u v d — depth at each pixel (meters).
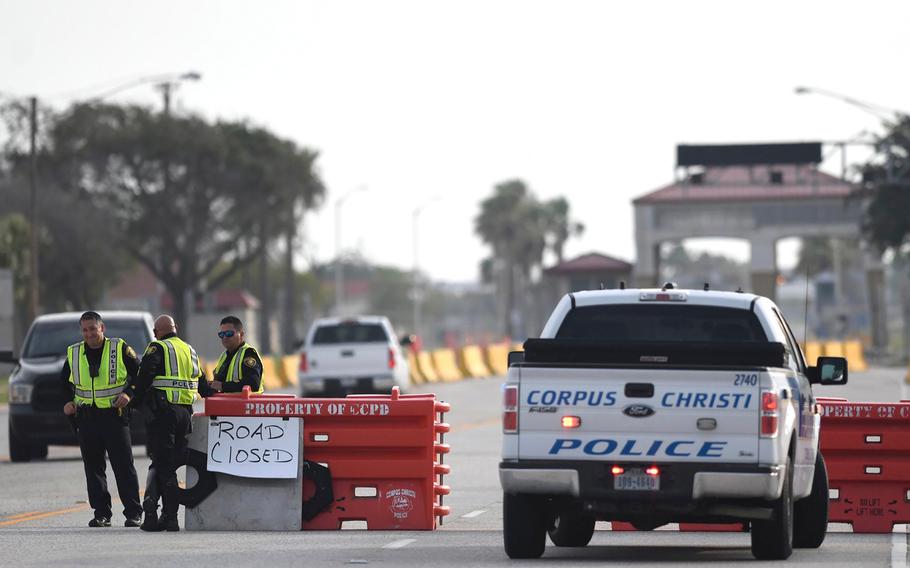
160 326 49.62
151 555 42.00
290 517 49.22
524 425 39.19
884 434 51.88
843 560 41.84
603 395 38.94
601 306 43.44
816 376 45.69
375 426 49.56
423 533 48.72
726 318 43.03
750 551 45.06
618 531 52.19
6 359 83.50
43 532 49.12
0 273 147.62
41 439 81.44
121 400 50.50
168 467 49.09
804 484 43.94
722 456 38.66
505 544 41.31
